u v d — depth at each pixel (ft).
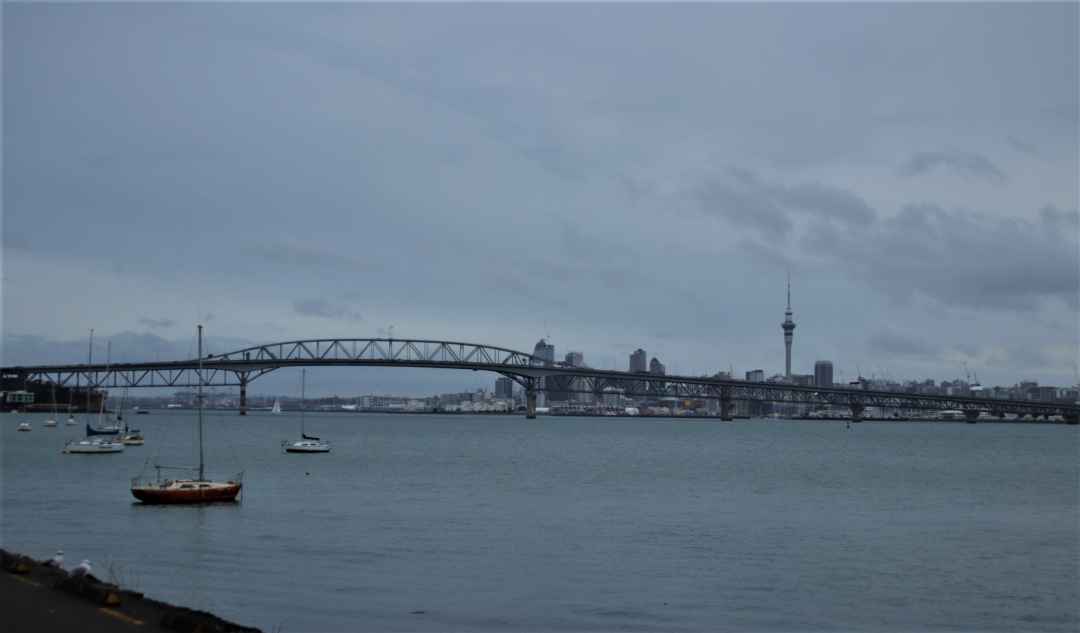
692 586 147.54
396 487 301.02
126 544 179.52
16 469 367.04
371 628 120.16
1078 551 181.16
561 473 372.17
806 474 381.81
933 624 128.06
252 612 126.00
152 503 239.30
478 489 297.33
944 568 163.32
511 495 278.05
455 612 129.18
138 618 70.74
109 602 74.23
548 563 164.25
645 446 636.89
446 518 221.05
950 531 208.33
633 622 126.31
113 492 273.95
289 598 134.51
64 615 70.44
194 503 241.55
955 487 325.42
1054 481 355.15
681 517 228.22
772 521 222.07
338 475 349.00
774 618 129.59
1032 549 183.52
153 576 148.46
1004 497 289.12
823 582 151.43
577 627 123.54
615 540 189.98
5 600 74.38
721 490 303.68
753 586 148.05
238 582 144.56
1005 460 509.76
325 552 172.04
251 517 218.79
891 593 144.66
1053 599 142.00
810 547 183.73
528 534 196.65
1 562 87.25
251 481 319.06
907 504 265.54
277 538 187.42
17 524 205.36
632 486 314.96
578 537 193.36
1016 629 126.41
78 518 215.51
